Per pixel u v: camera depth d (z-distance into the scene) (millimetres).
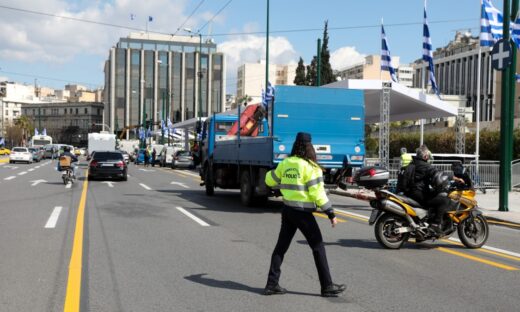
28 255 8250
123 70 151125
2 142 101000
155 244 9336
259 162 14445
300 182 6129
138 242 9500
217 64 156375
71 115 176750
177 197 18766
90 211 14023
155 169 45250
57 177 29375
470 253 9094
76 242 9391
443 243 10078
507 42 15016
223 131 19641
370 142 62406
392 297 6156
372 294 6277
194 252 8672
